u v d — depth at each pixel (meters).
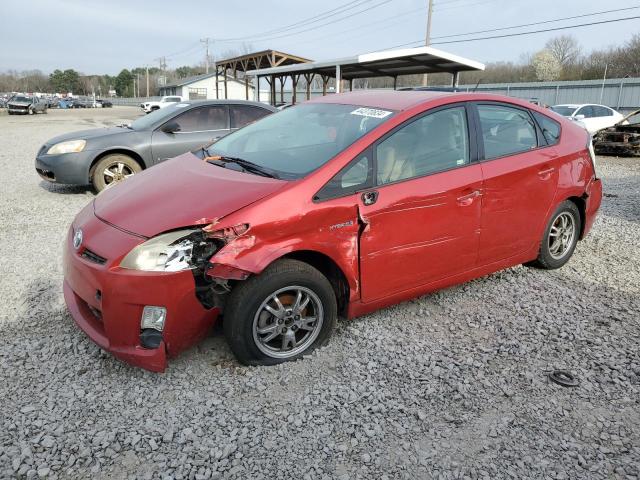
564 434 2.60
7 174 9.78
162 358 2.80
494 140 3.94
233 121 8.16
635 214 7.16
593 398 2.89
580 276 4.65
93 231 3.04
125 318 2.77
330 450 2.45
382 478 2.29
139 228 2.89
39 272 4.52
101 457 2.37
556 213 4.45
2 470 2.28
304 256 3.14
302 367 3.10
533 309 3.96
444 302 4.05
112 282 2.74
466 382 3.01
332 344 3.36
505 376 3.08
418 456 2.43
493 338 3.52
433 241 3.53
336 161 3.16
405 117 3.47
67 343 3.31
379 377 3.03
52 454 2.38
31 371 3.01
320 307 3.18
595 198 4.80
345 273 3.18
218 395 2.83
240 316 2.90
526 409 2.79
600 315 3.88
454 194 3.56
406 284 3.51
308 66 20.33
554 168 4.27
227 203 2.92
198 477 2.27
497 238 3.95
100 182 7.50
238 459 2.38
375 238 3.25
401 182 3.35
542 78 57.12
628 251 5.39
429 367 3.15
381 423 2.65
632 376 3.10
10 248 5.19
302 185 3.02
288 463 2.37
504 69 61.78
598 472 2.35
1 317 3.66
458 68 19.31
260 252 2.84
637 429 2.65
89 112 48.50
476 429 2.62
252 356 3.03
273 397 2.82
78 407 2.71
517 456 2.45
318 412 2.71
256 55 28.34
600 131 15.89
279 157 3.47
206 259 2.81
